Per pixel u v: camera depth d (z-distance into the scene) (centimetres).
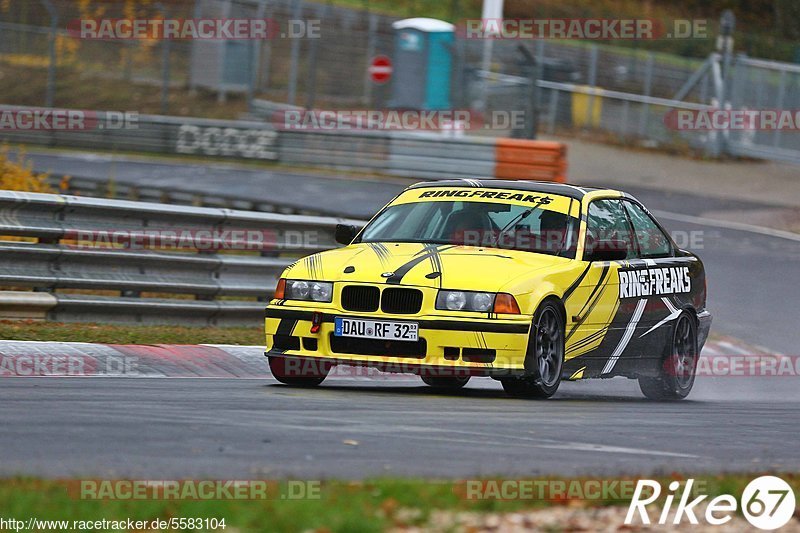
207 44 13950
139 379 3052
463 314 2852
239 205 7969
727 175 10775
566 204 3266
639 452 2202
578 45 15288
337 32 14862
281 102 13512
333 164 10825
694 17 16525
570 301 3062
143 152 11700
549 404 2909
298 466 1852
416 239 3198
